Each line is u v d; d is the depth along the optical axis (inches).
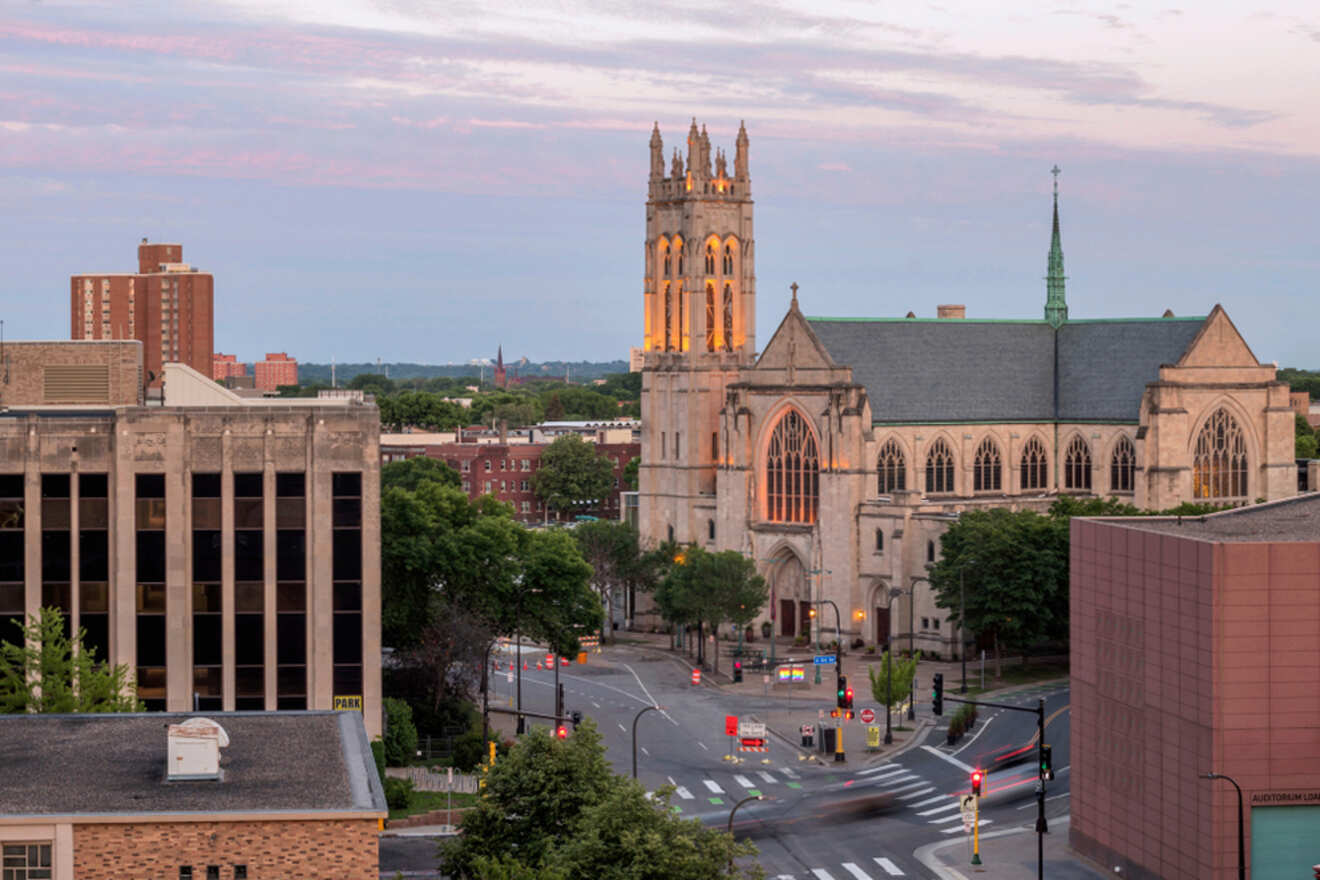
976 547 6525.6
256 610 4384.8
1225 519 4303.6
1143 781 3912.4
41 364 5012.3
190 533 4352.9
